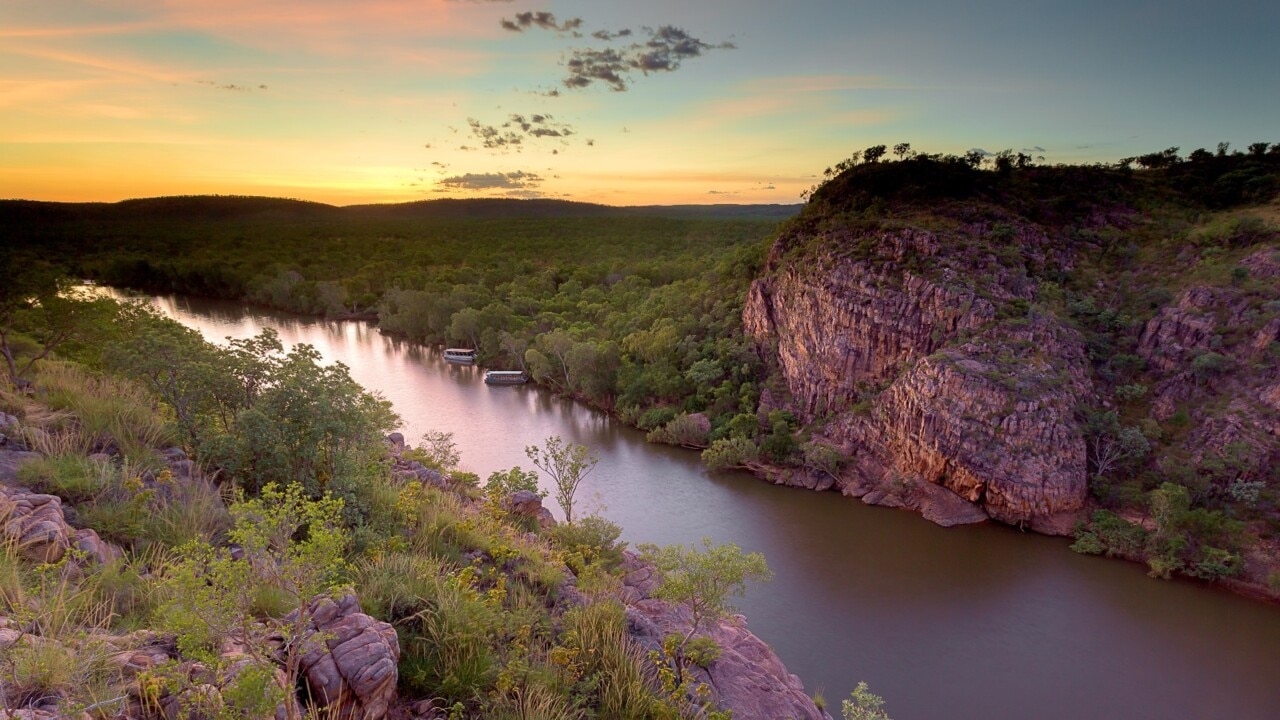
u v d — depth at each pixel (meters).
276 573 9.52
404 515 17.84
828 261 76.38
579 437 76.44
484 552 18.12
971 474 57.09
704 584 17.61
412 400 89.44
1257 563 47.75
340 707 9.04
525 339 102.81
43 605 8.14
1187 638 42.09
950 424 58.56
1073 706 36.62
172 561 10.16
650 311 106.69
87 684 7.16
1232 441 54.78
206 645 8.30
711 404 78.38
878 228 77.00
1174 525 50.06
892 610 44.81
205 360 18.72
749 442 67.62
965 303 65.19
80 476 13.25
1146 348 66.00
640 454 71.62
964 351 62.44
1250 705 36.75
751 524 56.56
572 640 14.11
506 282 159.25
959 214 79.44
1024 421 56.66
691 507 59.62
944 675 38.78
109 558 10.95
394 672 9.79
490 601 13.73
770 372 81.38
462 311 112.94
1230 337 61.50
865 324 70.06
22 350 29.67
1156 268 74.50
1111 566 50.12
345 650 9.48
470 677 11.47
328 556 9.23
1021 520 55.38
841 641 41.69
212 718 7.21
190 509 13.12
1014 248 73.88
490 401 89.62
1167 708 36.56
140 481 13.52
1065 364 62.50
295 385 17.91
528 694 11.29
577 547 21.67
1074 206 86.69
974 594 46.69
